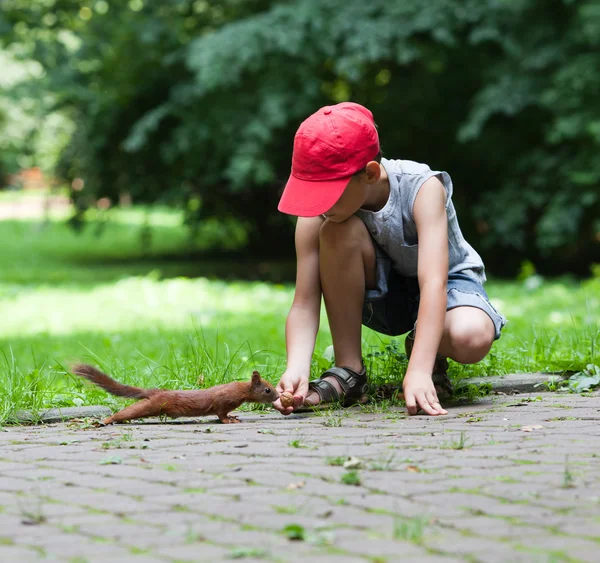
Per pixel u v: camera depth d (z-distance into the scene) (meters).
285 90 17.05
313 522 2.51
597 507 2.61
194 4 19.41
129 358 7.05
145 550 2.31
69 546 2.35
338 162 4.01
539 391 5.03
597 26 15.60
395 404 4.57
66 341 8.95
